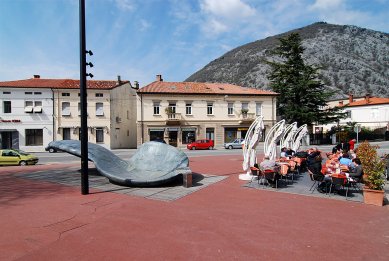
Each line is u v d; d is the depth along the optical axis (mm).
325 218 7395
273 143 14258
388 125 52750
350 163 11758
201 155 27047
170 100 38781
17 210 8055
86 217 7391
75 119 36344
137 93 37688
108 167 12461
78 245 5645
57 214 7637
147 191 10570
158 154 13773
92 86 37281
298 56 43781
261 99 41750
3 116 34531
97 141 37094
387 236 6180
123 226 6734
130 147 43094
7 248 5496
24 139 35031
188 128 39438
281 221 7145
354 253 5340
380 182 8812
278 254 5277
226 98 40438
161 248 5520
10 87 34469
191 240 5914
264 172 10945
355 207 8430
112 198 9477
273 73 46094
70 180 13055
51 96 35562
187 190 10766
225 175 14500
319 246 5645
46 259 5043
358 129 39000
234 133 41062
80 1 9805
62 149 13312
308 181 12453
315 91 42812
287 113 42062
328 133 45875
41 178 13742
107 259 5047
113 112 38156
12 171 16547
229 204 8789
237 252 5359
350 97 61125
